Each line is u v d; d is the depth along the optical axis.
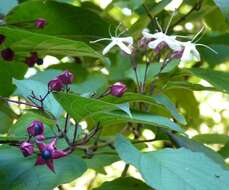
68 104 0.51
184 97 0.92
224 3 0.63
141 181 0.63
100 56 0.64
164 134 0.68
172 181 0.51
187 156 0.54
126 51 0.62
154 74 0.71
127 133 0.79
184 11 0.92
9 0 0.73
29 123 0.61
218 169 0.53
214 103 1.36
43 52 0.67
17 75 0.74
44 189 0.54
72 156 0.58
